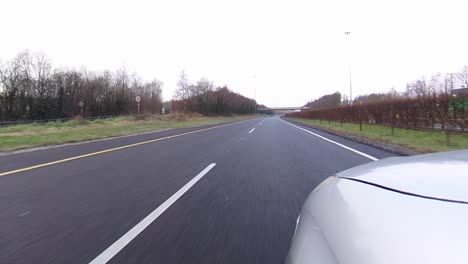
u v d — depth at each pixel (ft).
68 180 25.35
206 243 13.41
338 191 7.43
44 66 200.44
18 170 29.53
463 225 4.90
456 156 7.86
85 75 219.41
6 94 186.39
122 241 13.62
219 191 21.98
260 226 15.28
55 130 84.23
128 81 235.61
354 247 5.26
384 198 6.19
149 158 37.24
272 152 42.34
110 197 20.47
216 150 44.86
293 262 6.33
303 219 7.75
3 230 14.90
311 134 76.69
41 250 12.78
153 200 19.80
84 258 12.06
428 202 5.63
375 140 52.44
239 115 410.52
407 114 70.44
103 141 58.75
